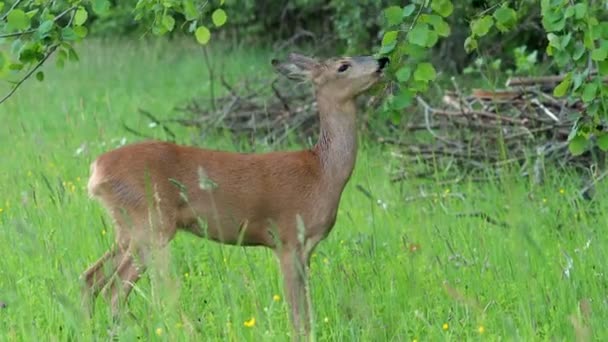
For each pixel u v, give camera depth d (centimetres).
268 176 1105
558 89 986
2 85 2744
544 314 998
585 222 1290
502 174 1503
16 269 1118
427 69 988
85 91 2744
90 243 1199
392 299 1022
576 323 882
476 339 939
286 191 1106
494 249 1179
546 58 2238
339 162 1135
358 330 941
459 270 1121
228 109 2078
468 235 1257
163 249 1060
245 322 943
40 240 1186
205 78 2894
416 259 1159
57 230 1230
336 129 1138
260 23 3128
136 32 3394
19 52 1033
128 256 1068
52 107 2481
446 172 1586
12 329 920
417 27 977
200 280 1096
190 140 2005
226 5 3061
